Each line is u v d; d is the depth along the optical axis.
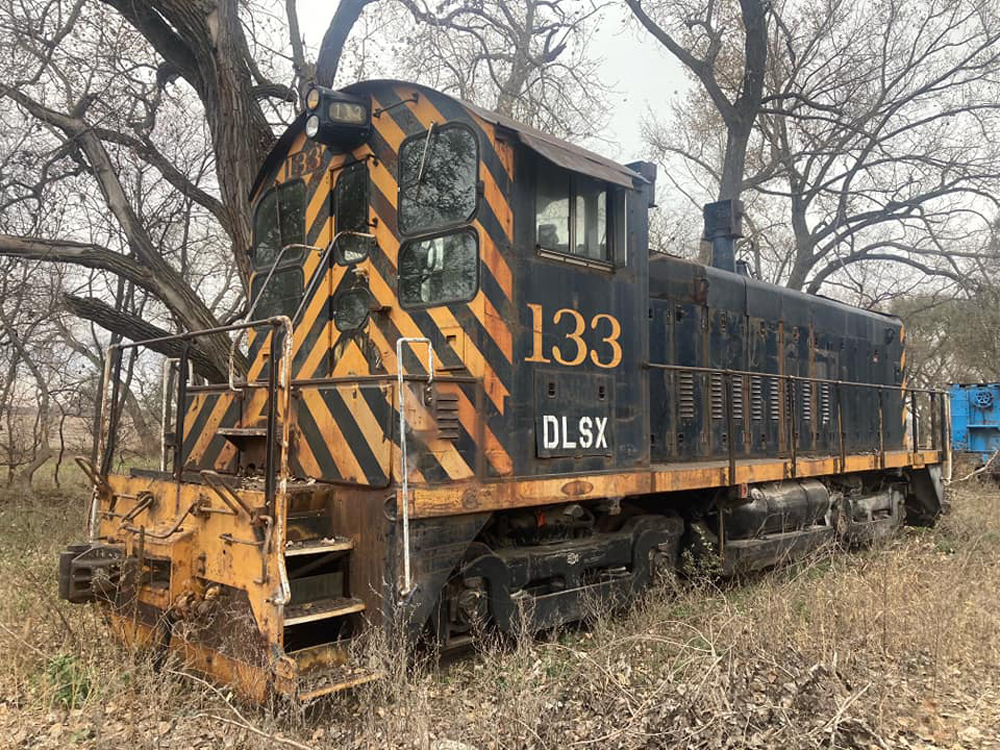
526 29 17.81
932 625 5.70
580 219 5.80
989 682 5.25
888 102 21.45
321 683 4.11
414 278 5.39
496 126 5.09
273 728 3.95
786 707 4.12
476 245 5.05
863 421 10.73
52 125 11.55
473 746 4.02
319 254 5.96
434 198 5.31
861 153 21.64
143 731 4.10
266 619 4.16
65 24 12.13
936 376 28.16
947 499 11.85
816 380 9.10
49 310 11.80
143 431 15.05
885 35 20.73
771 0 17.97
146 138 12.44
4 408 11.85
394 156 5.57
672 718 3.99
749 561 7.75
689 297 7.89
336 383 4.83
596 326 5.85
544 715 4.02
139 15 10.62
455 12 16.02
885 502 10.63
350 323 5.75
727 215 9.63
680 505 7.43
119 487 5.53
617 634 5.68
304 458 5.02
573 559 5.84
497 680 4.73
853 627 5.60
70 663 5.05
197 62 10.51
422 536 4.61
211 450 5.70
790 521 8.50
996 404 20.31
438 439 4.68
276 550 4.19
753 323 8.80
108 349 5.75
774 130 23.55
